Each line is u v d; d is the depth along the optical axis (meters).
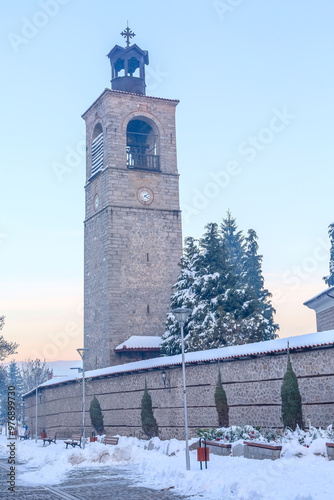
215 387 35.69
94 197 62.62
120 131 60.88
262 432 30.44
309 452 21.67
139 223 59.72
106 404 47.19
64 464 31.19
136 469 28.66
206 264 53.41
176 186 62.19
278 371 31.61
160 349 54.50
